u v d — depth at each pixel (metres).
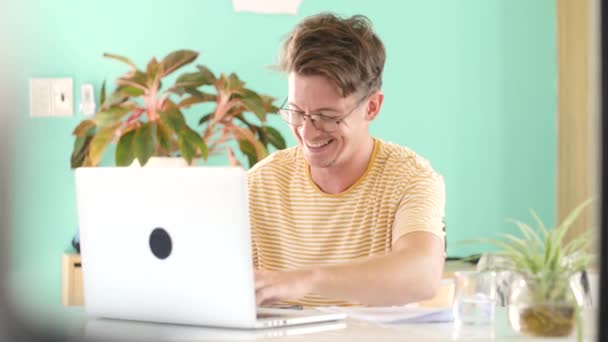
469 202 3.60
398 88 3.54
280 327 1.39
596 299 0.65
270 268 1.94
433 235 1.66
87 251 1.52
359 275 1.47
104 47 3.36
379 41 1.81
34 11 3.28
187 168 1.34
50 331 0.52
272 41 3.46
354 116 1.78
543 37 3.61
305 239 1.90
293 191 1.92
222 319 1.37
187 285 1.38
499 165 3.61
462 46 3.56
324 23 1.75
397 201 1.80
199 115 3.38
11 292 0.49
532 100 3.61
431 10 3.54
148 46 3.39
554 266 1.33
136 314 1.47
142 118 3.32
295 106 1.77
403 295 1.51
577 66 3.42
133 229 1.43
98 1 3.35
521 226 1.42
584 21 3.39
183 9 3.41
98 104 3.36
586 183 3.40
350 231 1.86
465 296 1.40
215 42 3.43
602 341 0.65
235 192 1.30
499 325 1.45
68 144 3.34
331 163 1.80
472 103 3.58
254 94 3.20
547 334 1.32
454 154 3.58
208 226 1.33
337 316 1.47
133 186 1.42
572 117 3.45
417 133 3.55
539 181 3.63
